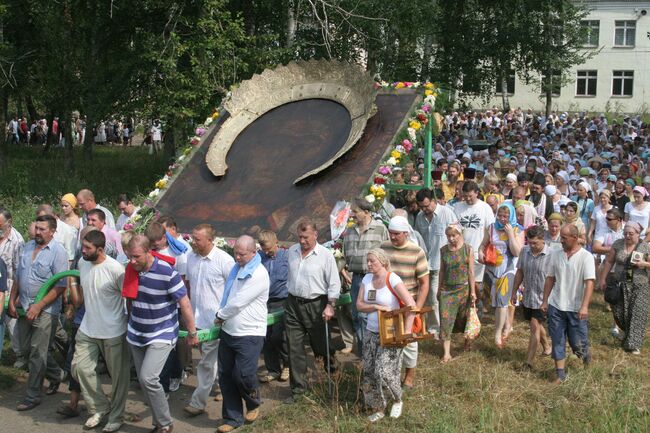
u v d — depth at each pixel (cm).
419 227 957
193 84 1947
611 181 1603
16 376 816
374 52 2289
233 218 960
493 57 2798
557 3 2839
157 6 2044
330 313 717
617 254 925
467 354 880
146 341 641
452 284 855
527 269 834
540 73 3047
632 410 696
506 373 815
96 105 2192
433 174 1214
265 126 1087
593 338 969
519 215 985
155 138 3284
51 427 688
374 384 679
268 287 673
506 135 2983
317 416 694
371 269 673
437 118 1053
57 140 3897
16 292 757
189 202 1016
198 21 1956
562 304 787
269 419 684
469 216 967
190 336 653
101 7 2159
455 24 2719
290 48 2105
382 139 963
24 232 1454
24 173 2122
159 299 641
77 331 690
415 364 750
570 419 689
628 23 5147
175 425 691
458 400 734
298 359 732
